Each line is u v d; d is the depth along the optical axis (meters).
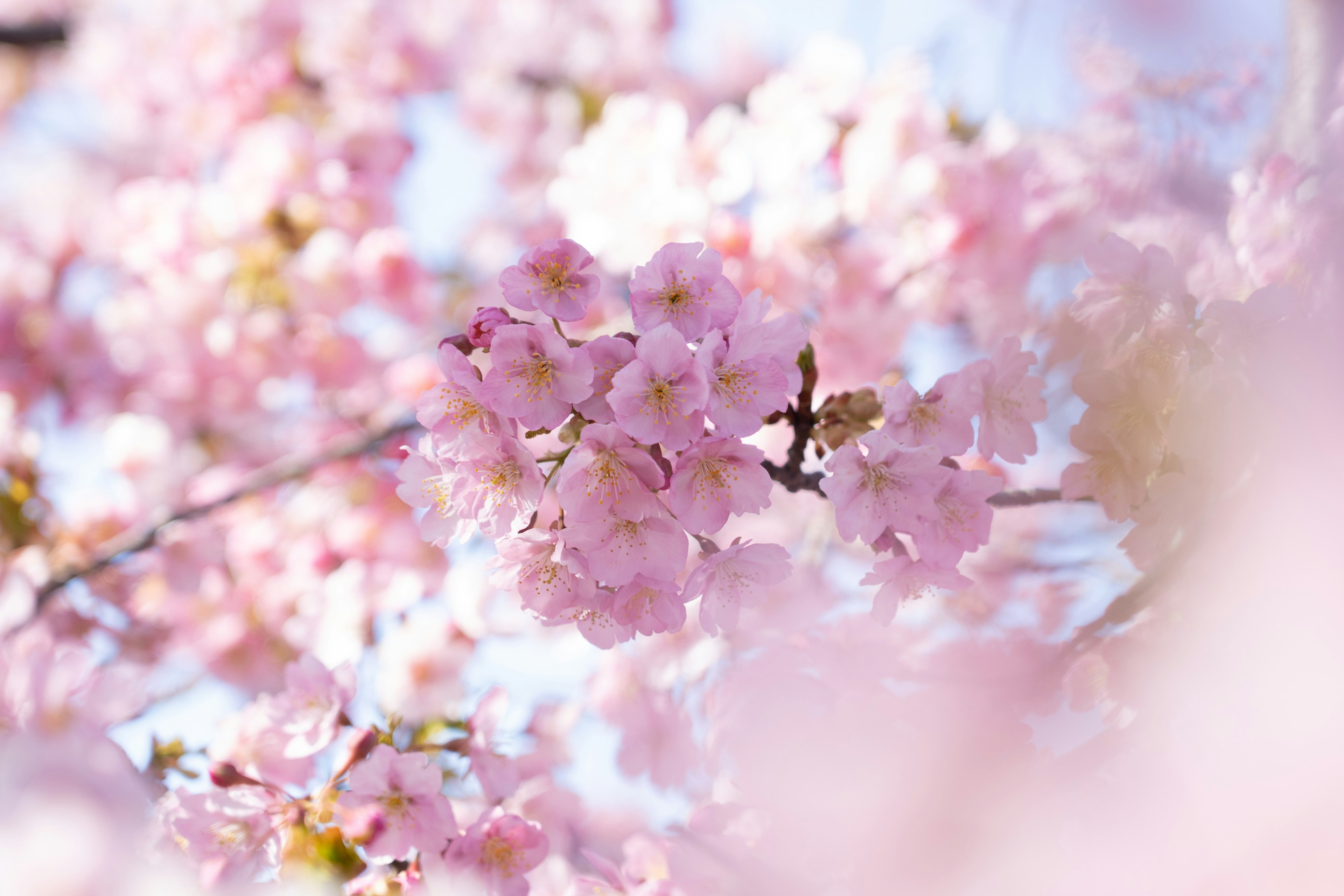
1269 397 1.07
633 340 1.05
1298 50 1.17
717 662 1.30
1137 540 1.10
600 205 1.42
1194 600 1.10
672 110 1.43
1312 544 1.06
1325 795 1.05
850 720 1.16
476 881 1.12
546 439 1.14
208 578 1.63
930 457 1.06
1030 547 1.37
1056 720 1.14
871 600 1.25
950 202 1.35
